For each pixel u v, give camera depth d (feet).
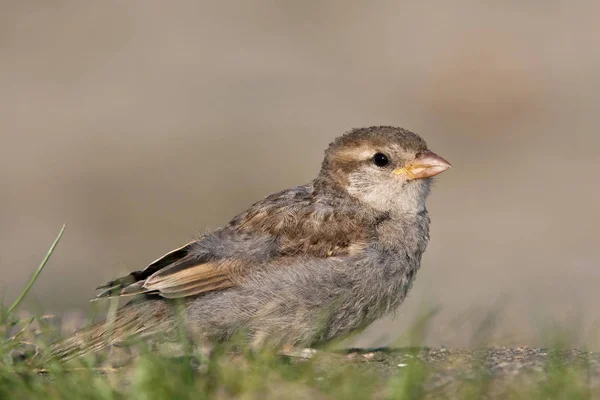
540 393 18.75
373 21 91.04
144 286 23.72
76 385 19.42
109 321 24.02
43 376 21.88
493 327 28.63
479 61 78.33
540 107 75.05
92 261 53.62
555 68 79.46
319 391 18.92
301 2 95.45
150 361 19.29
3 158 67.87
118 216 61.77
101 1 95.14
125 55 85.71
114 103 76.33
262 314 24.11
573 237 56.13
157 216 62.13
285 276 24.18
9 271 50.34
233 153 68.39
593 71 79.66
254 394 18.83
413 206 26.53
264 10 94.63
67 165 67.21
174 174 66.13
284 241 24.59
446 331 31.89
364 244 24.84
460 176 66.54
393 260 25.26
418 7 92.84
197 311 24.13
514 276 48.70
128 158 68.08
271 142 69.56
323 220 24.94
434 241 56.18
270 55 85.51
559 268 50.39
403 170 26.43
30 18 91.76
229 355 22.75
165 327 24.20
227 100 76.48
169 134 71.05
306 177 65.46
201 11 94.17
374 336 34.19
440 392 19.10
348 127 71.82
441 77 77.82
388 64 83.10
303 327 24.23
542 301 42.57
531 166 67.41
